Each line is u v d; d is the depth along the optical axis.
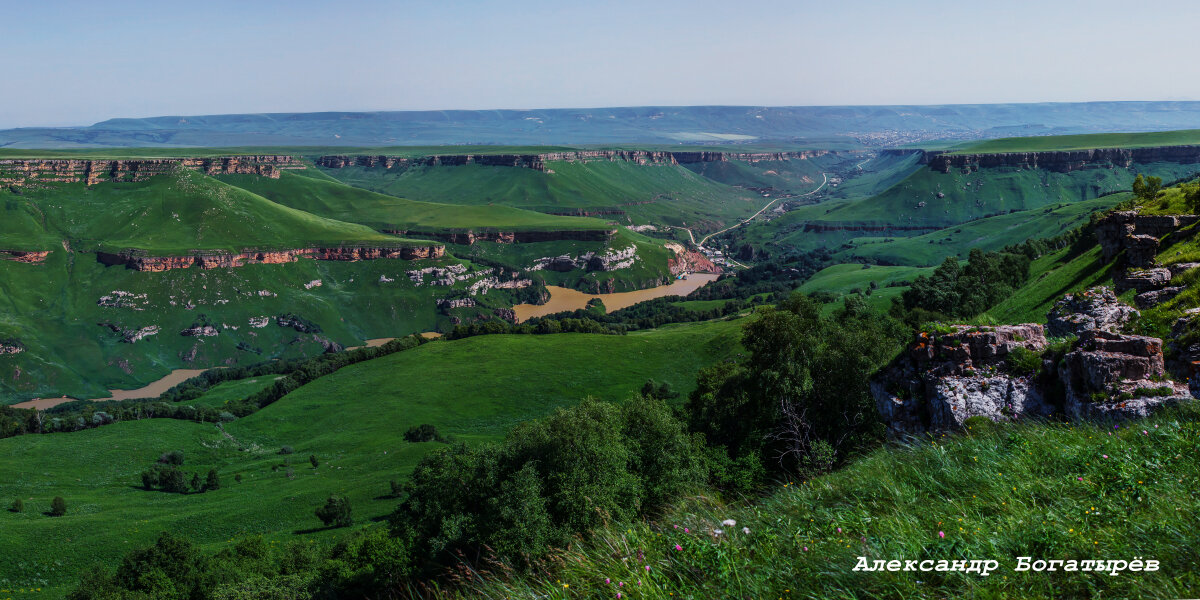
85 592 69.44
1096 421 20.17
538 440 42.34
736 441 49.34
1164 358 22.98
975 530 9.38
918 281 113.50
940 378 27.48
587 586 9.64
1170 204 65.62
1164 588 7.71
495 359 171.00
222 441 148.00
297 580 60.44
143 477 121.44
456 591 11.77
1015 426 15.32
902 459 13.86
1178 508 9.29
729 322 192.12
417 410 147.12
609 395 145.38
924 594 8.19
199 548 84.31
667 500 38.12
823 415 43.84
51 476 125.12
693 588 8.96
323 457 129.75
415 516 55.84
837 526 10.30
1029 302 77.69
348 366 188.50
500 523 35.81
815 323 60.69
